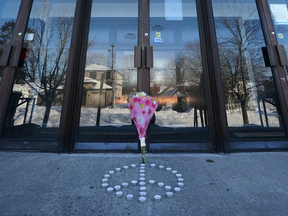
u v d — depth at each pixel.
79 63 3.59
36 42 3.94
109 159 2.70
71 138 3.18
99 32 4.24
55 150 3.09
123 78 3.97
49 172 2.17
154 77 3.93
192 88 3.86
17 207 1.43
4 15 3.89
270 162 2.58
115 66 4.05
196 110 3.69
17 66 3.52
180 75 3.94
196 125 3.61
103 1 4.44
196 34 4.12
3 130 3.25
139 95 2.56
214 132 3.30
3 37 3.76
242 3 4.34
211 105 3.44
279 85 3.56
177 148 3.18
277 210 1.41
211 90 3.50
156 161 2.62
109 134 3.44
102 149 3.14
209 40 3.78
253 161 2.62
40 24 4.09
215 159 2.73
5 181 1.90
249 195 1.65
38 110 3.65
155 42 4.14
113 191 1.72
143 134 2.53
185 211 1.39
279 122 3.46
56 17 4.21
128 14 4.38
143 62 3.59
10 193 1.65
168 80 3.93
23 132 3.40
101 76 3.95
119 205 1.48
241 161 2.63
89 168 2.32
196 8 4.14
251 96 3.80
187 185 1.85
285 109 3.42
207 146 3.21
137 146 3.18
